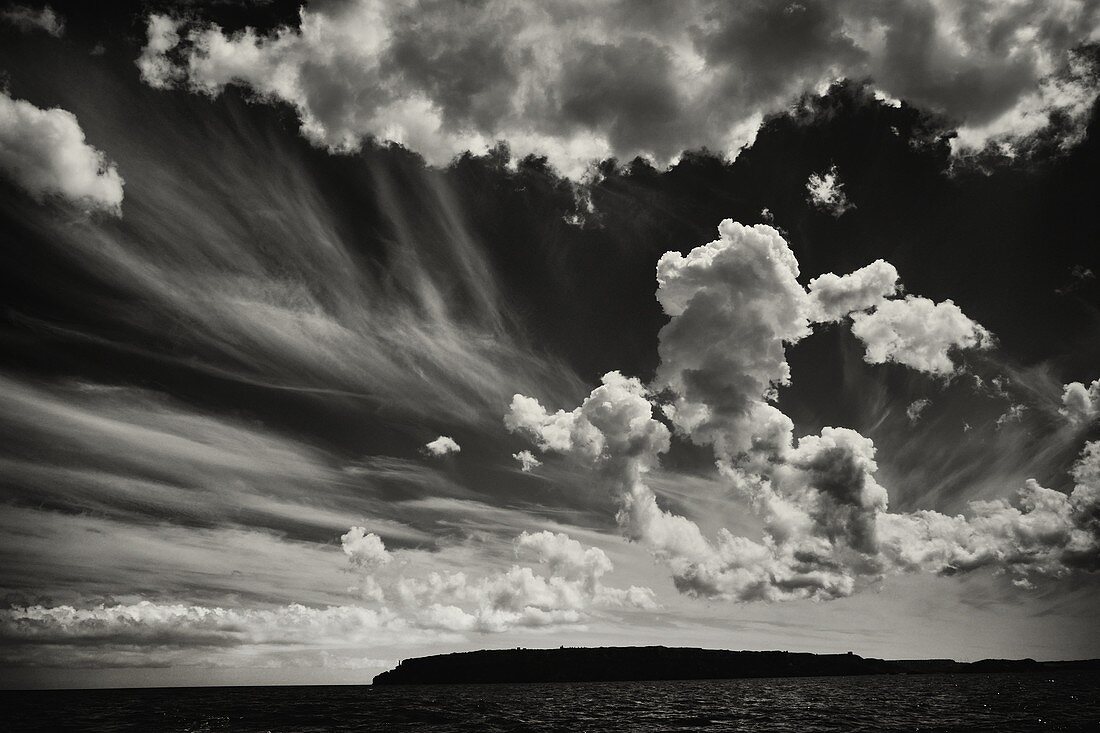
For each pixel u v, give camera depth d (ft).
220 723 282.77
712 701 362.12
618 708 326.65
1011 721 243.60
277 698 486.38
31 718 318.04
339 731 243.81
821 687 486.38
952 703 329.31
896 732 214.48
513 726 249.75
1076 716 261.65
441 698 435.94
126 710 370.94
